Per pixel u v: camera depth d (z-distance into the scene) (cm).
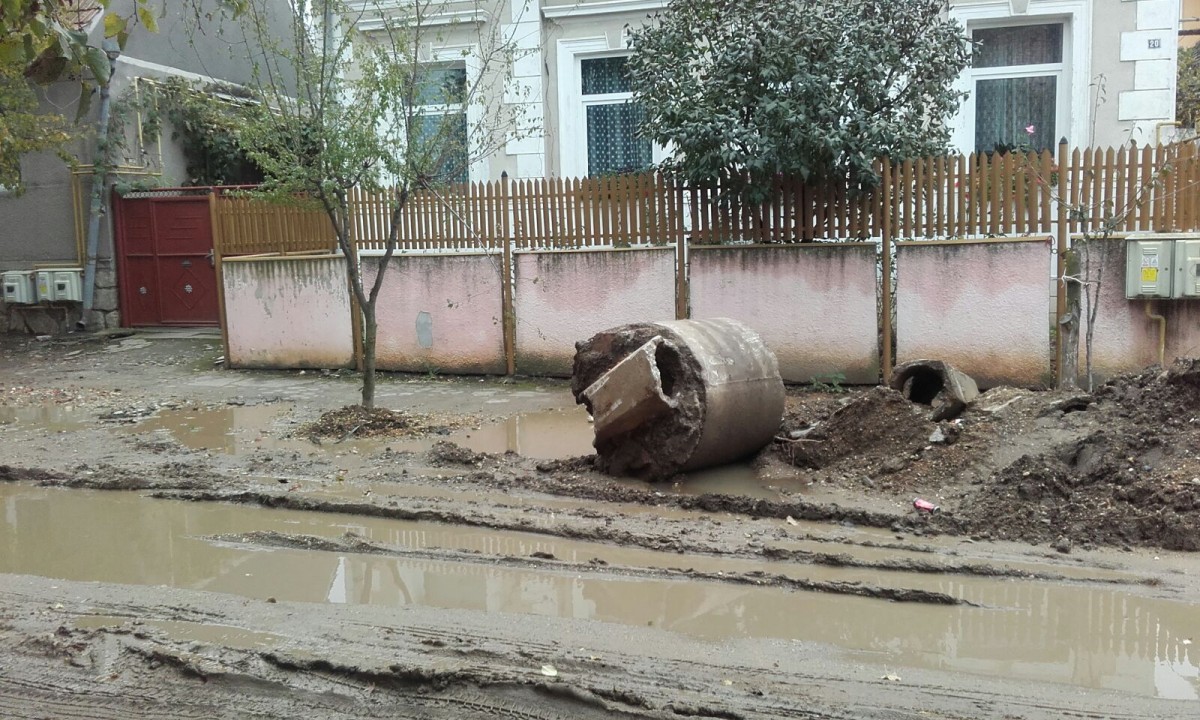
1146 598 521
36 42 434
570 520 662
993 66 1321
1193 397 693
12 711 427
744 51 962
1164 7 1230
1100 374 959
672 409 713
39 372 1345
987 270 986
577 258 1141
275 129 932
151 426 988
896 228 1019
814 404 949
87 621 518
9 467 814
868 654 462
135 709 425
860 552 592
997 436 721
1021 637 479
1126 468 646
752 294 1069
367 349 968
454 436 910
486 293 1193
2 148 1212
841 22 970
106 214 1599
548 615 512
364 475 783
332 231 1270
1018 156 974
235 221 1316
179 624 510
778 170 991
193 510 718
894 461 723
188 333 1575
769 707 408
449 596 545
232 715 418
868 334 1033
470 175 1459
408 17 1047
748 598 534
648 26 1088
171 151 1675
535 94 1438
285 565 602
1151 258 910
